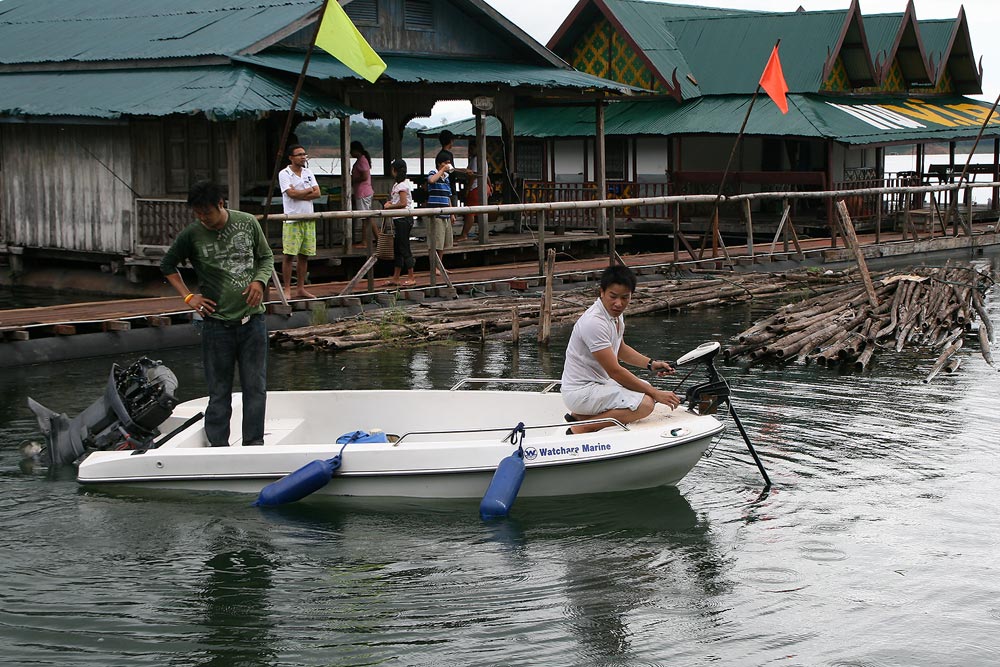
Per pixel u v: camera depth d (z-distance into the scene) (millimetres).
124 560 7617
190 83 19672
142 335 14930
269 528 8188
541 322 15758
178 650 6379
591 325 8938
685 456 8906
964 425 10969
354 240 22109
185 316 15633
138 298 19109
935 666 6211
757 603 6988
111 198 20781
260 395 9289
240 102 18328
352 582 7289
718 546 7891
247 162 22016
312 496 8812
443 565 7559
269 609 6891
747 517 8453
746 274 21984
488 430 8797
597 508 8617
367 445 8703
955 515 8477
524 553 7762
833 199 25484
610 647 6414
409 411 10148
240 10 22703
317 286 18578
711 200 22125
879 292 17641
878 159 33969
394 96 24281
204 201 8766
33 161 22094
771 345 14422
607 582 7289
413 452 8633
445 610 6879
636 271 21344
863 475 9422
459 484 8648
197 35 21750
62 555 7688
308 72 19672
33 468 9539
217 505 8633
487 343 15859
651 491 9016
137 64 21453
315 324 16188
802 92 31234
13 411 11547
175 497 8797
